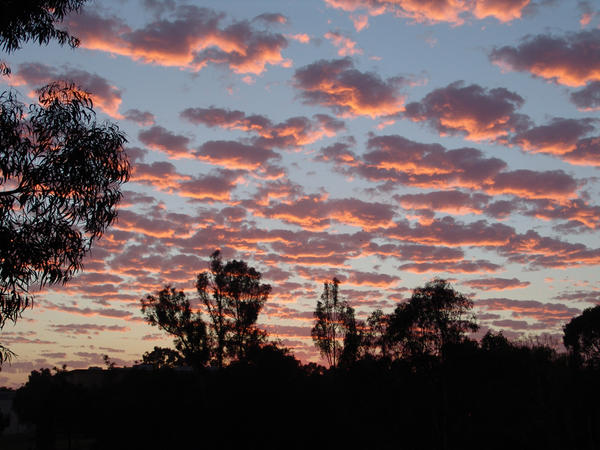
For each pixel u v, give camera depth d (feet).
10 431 314.96
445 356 208.64
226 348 192.85
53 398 189.78
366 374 213.46
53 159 38.78
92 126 41.29
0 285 36.88
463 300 215.51
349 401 190.39
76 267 40.16
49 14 43.19
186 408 154.20
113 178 41.39
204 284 198.90
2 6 39.86
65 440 255.09
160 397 157.48
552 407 215.72
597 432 217.36
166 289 185.68
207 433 146.61
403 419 211.00
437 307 213.25
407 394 213.05
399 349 218.79
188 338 185.16
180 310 184.55
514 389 207.92
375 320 225.35
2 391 381.60
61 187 38.81
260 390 144.05
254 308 197.57
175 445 151.43
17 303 37.29
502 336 225.56
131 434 155.53
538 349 249.34
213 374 169.78
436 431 205.26
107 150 40.65
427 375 209.67
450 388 209.97
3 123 37.40
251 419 141.69
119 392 172.04
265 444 141.08
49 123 39.37
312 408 144.56
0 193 37.58
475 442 205.46
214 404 149.69
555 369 231.50
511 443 203.10
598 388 219.20
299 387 148.15
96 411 171.12
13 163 37.63
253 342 191.62
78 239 40.11
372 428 193.06
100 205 40.86
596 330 245.04
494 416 206.08
